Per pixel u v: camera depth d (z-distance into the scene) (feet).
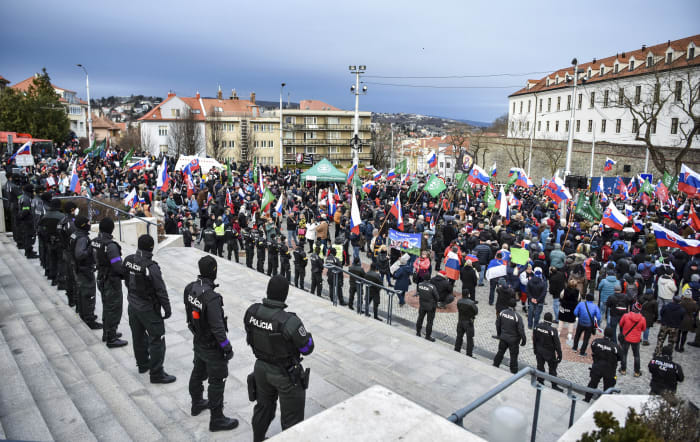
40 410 15.49
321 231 58.90
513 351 29.50
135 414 16.29
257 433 14.34
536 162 197.67
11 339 21.39
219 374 16.15
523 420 17.72
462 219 72.79
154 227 53.98
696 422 10.59
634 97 167.02
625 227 62.85
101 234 21.83
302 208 78.07
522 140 204.95
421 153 351.87
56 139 185.26
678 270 46.75
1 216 47.98
